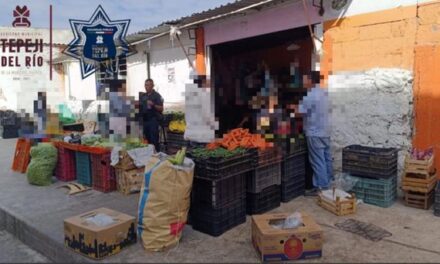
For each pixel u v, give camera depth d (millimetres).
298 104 5844
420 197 4973
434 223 4484
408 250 3809
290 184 5477
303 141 5730
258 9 7371
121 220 4051
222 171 4254
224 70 9258
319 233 3672
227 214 4441
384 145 5531
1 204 5660
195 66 9211
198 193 4418
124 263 3693
